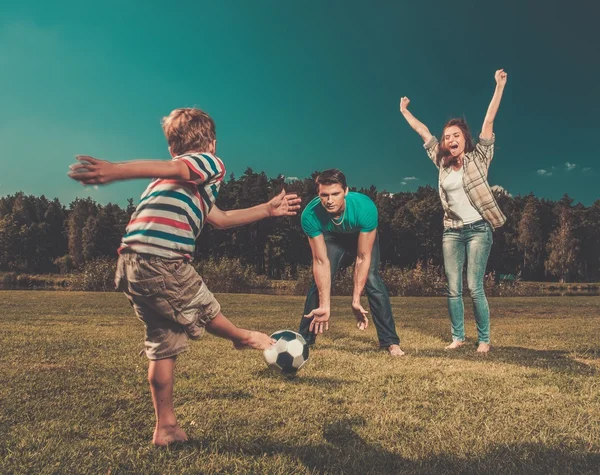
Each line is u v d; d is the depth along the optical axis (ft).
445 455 6.48
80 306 32.09
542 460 6.32
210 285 62.34
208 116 7.68
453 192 15.57
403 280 61.00
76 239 236.02
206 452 6.62
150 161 6.02
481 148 15.16
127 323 22.81
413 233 204.85
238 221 8.34
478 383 10.48
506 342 17.40
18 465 6.11
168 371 6.91
